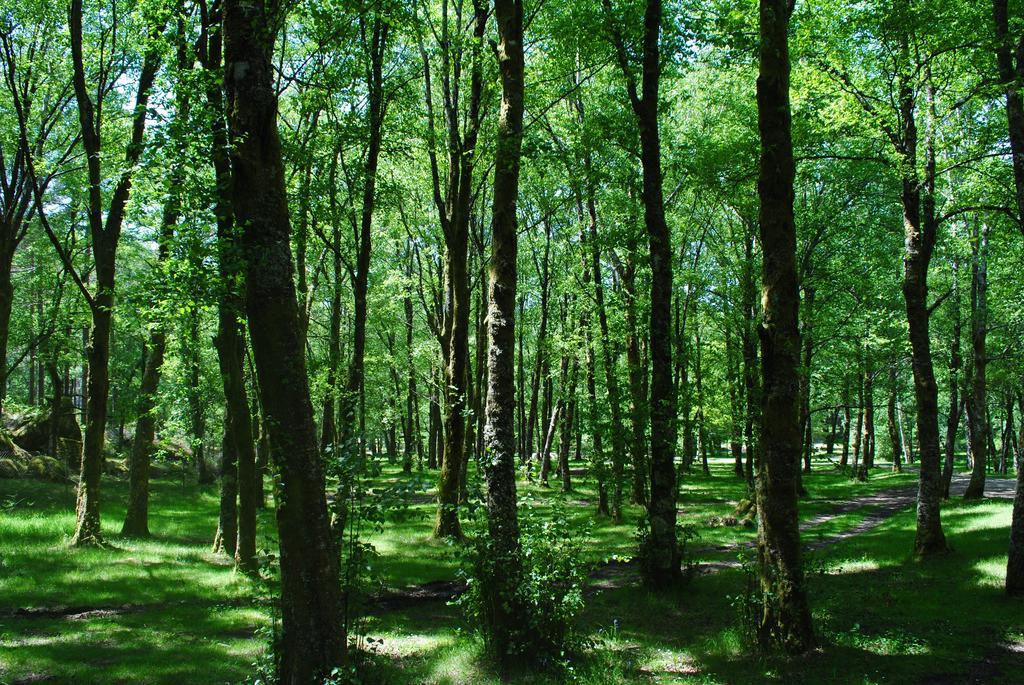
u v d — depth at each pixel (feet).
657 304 38.06
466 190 55.47
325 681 18.47
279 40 52.80
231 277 19.04
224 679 23.97
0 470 76.79
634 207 58.13
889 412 129.18
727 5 40.19
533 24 49.98
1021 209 33.27
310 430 19.84
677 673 23.63
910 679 21.93
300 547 19.35
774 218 26.35
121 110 58.65
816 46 43.04
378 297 98.02
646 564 37.19
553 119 70.79
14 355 131.44
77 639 28.71
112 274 50.08
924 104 45.57
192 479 104.47
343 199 58.80
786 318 25.98
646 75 38.40
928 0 37.99
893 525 58.80
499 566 24.97
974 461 70.79
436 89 68.13
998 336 97.09
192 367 47.47
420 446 127.85
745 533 59.36
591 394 75.87
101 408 49.29
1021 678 21.72
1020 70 33.83
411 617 34.22
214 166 21.35
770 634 25.67
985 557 39.52
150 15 39.40
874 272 85.10
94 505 48.65
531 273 105.81
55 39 57.00
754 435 57.31
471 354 105.29
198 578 40.88
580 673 23.62
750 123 62.54
